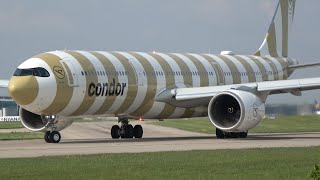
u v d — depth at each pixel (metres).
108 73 121.56
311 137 133.88
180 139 130.12
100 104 121.00
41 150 96.00
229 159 77.19
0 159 78.88
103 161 75.44
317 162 73.62
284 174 63.34
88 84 117.62
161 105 131.88
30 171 66.06
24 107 113.94
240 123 117.88
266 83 124.00
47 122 119.56
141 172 65.25
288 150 88.62
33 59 114.69
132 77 126.00
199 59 145.50
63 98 114.31
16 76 113.06
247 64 157.38
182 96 128.88
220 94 119.56
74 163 73.31
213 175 62.56
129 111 128.62
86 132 176.25
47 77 112.38
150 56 134.62
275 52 174.62
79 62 118.06
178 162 74.31
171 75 134.75
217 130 133.00
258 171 65.94
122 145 107.06
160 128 198.00
